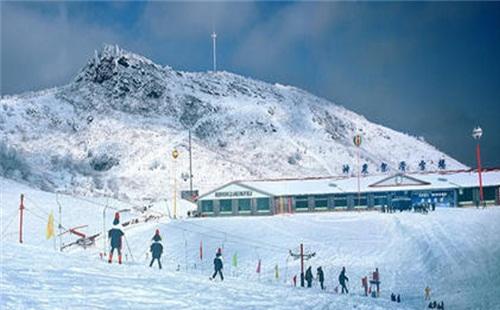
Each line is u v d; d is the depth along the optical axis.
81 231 78.50
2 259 21.19
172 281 22.08
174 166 174.50
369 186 97.44
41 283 17.08
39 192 99.62
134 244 67.81
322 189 99.12
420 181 95.44
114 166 191.50
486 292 39.34
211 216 99.50
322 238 67.69
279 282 46.31
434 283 44.88
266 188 100.25
